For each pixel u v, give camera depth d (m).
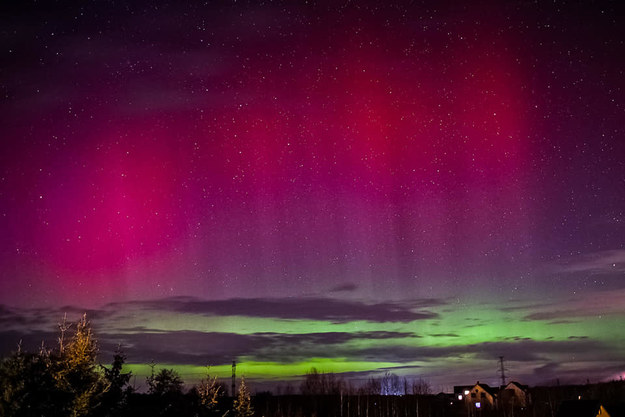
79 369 32.06
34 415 28.14
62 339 32.91
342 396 107.56
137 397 41.78
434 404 121.69
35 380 28.48
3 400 27.30
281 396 110.44
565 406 76.50
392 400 116.56
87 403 31.78
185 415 46.09
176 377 45.84
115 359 37.47
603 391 100.62
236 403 60.59
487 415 109.44
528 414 106.00
